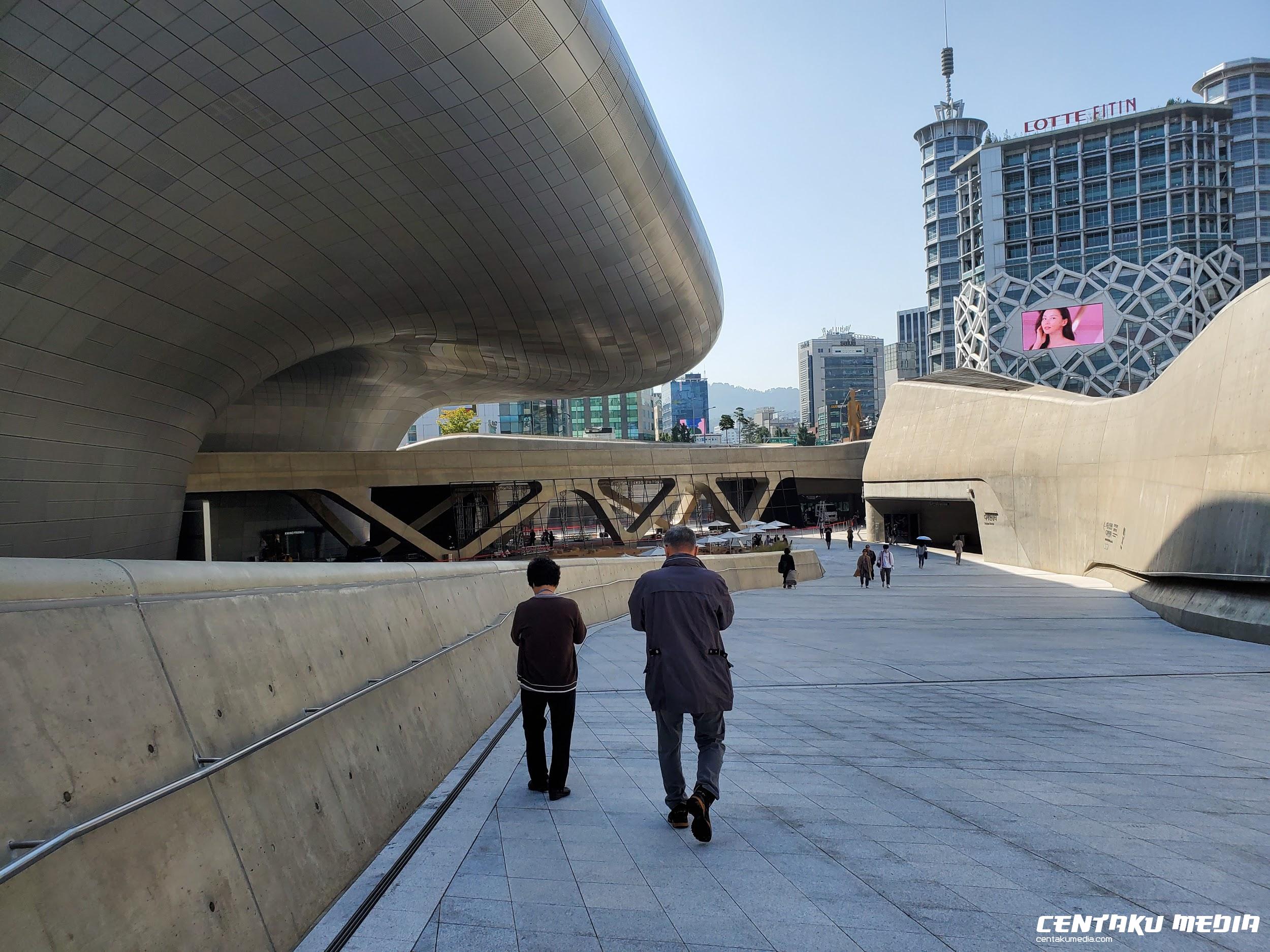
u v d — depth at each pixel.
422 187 17.77
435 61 14.40
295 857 2.93
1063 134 133.75
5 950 1.66
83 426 17.16
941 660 11.30
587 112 17.33
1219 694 8.53
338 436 41.12
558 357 30.41
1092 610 19.47
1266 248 127.06
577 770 5.33
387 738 4.29
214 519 36.66
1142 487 22.52
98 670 2.25
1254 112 128.25
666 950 2.74
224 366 21.28
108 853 2.04
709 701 3.77
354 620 4.41
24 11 11.15
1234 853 3.61
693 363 33.31
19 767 1.86
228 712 2.82
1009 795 4.62
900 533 52.91
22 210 13.24
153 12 11.92
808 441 146.62
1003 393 35.00
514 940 2.82
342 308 22.34
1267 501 15.07
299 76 13.87
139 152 13.84
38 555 16.78
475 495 46.03
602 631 15.10
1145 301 122.88
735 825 4.11
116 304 16.22
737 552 40.47
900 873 3.41
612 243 21.88
